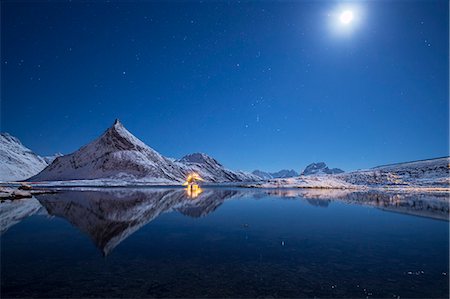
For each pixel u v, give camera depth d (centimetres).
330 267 957
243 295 730
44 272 897
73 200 3650
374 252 1158
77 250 1172
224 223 1897
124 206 2970
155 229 1672
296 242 1345
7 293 738
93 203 3275
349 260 1039
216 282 818
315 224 1867
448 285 803
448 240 1384
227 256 1091
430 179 10225
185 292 746
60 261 1014
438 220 2027
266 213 2416
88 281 821
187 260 1032
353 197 4362
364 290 767
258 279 842
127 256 1085
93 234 1518
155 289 765
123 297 714
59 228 1688
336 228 1712
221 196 4638
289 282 820
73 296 719
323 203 3369
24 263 992
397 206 2997
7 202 3325
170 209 2716
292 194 5203
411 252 1160
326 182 9275
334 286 793
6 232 1574
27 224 1831
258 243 1312
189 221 1983
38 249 1188
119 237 1448
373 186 9088
